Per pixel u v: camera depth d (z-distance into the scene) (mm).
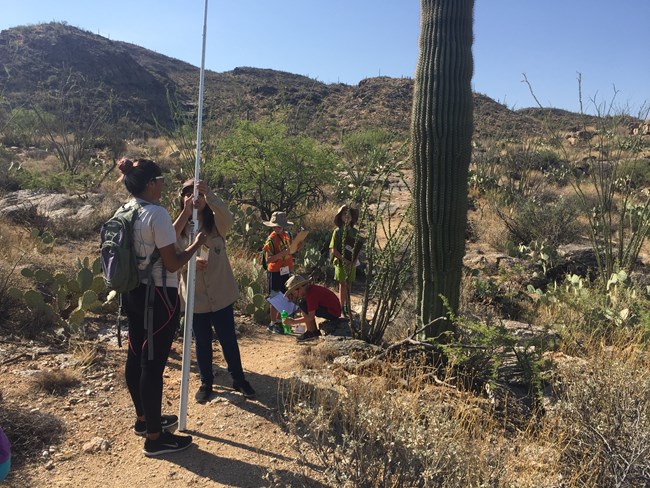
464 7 5055
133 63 65312
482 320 5969
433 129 5008
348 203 7277
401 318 6676
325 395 4258
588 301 7016
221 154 13133
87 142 21375
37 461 3641
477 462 3383
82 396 4531
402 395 4285
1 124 28359
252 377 5059
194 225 4086
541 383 4859
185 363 4059
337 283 9445
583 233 12766
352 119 54562
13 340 5512
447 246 5172
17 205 10883
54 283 6348
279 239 7223
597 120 10289
